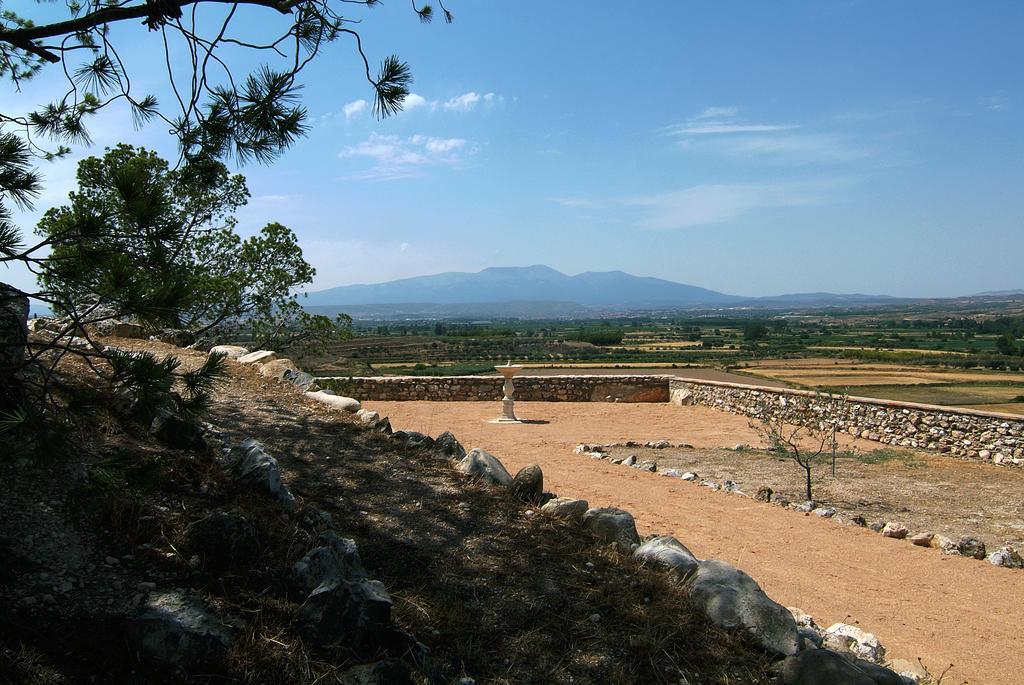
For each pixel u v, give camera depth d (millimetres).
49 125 5207
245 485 5594
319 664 3840
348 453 7426
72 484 4758
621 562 5750
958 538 9422
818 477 13047
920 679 5328
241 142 4695
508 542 5766
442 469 7402
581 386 23969
